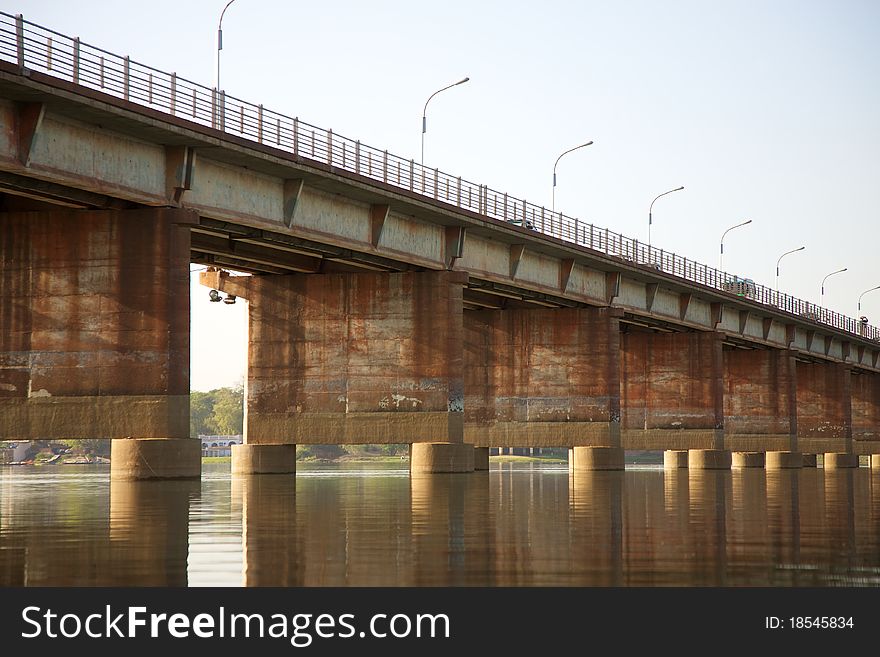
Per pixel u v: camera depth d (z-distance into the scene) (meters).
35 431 51.09
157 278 50.22
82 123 46.47
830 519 30.95
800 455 121.75
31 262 51.81
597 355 87.31
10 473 101.38
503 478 69.81
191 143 50.38
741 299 107.25
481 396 90.00
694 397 104.31
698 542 23.50
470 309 90.94
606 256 85.06
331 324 71.88
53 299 51.41
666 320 97.94
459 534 25.22
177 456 49.53
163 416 49.75
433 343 69.75
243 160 53.75
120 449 49.53
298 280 72.88
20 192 47.62
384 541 23.55
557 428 87.88
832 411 138.62
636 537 24.59
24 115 43.69
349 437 70.81
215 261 69.19
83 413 50.66
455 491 48.31
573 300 85.12
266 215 57.09
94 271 51.03
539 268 80.69
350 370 71.19
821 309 133.62
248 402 73.25
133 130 47.94
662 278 92.94
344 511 33.25
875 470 115.56
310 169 56.72
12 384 51.59
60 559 20.30
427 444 68.44
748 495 46.84
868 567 19.31
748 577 18.03
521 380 89.12
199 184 52.72
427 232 69.12
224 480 63.50
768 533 25.91
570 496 43.81
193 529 26.50
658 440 104.81
